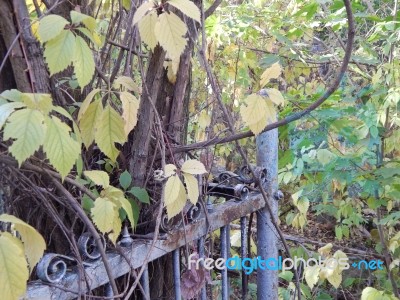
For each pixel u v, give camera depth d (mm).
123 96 926
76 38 786
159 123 1113
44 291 887
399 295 2252
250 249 1887
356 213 2650
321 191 2496
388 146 2215
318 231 3379
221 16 2623
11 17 854
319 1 2141
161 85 1303
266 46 2797
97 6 1477
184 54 1292
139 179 1220
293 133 2008
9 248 624
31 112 674
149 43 861
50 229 1062
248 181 1593
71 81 1104
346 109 1928
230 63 2646
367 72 2492
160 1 952
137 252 1115
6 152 852
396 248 2312
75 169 1114
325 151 1912
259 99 1055
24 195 990
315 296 2459
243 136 1246
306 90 2887
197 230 1329
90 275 990
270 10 2727
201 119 1781
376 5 2846
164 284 1425
